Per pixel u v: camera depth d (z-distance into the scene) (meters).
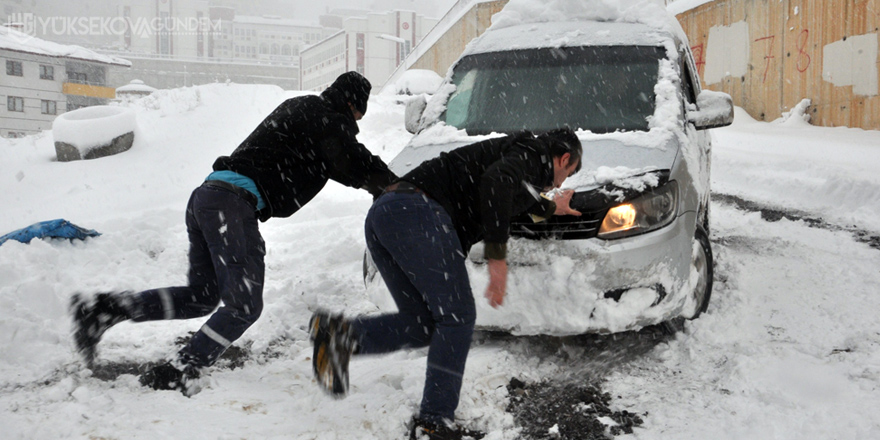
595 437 2.78
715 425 2.81
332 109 3.38
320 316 2.83
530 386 3.27
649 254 3.25
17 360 3.50
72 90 66.44
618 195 3.28
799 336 3.70
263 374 3.49
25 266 4.73
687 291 3.50
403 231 2.73
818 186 7.96
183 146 12.19
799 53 15.12
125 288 4.76
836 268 4.93
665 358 3.52
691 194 3.65
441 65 34.91
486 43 5.13
